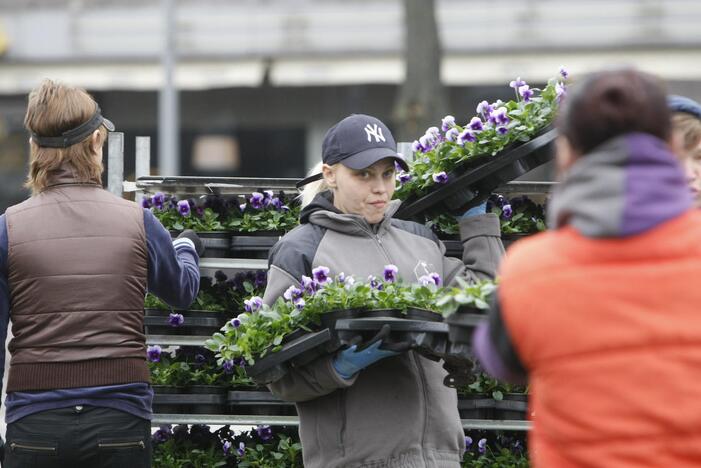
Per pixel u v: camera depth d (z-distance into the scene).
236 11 36.31
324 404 6.77
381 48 35.72
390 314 6.48
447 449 6.87
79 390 6.77
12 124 36.28
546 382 4.26
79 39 36.53
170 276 7.29
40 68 36.59
